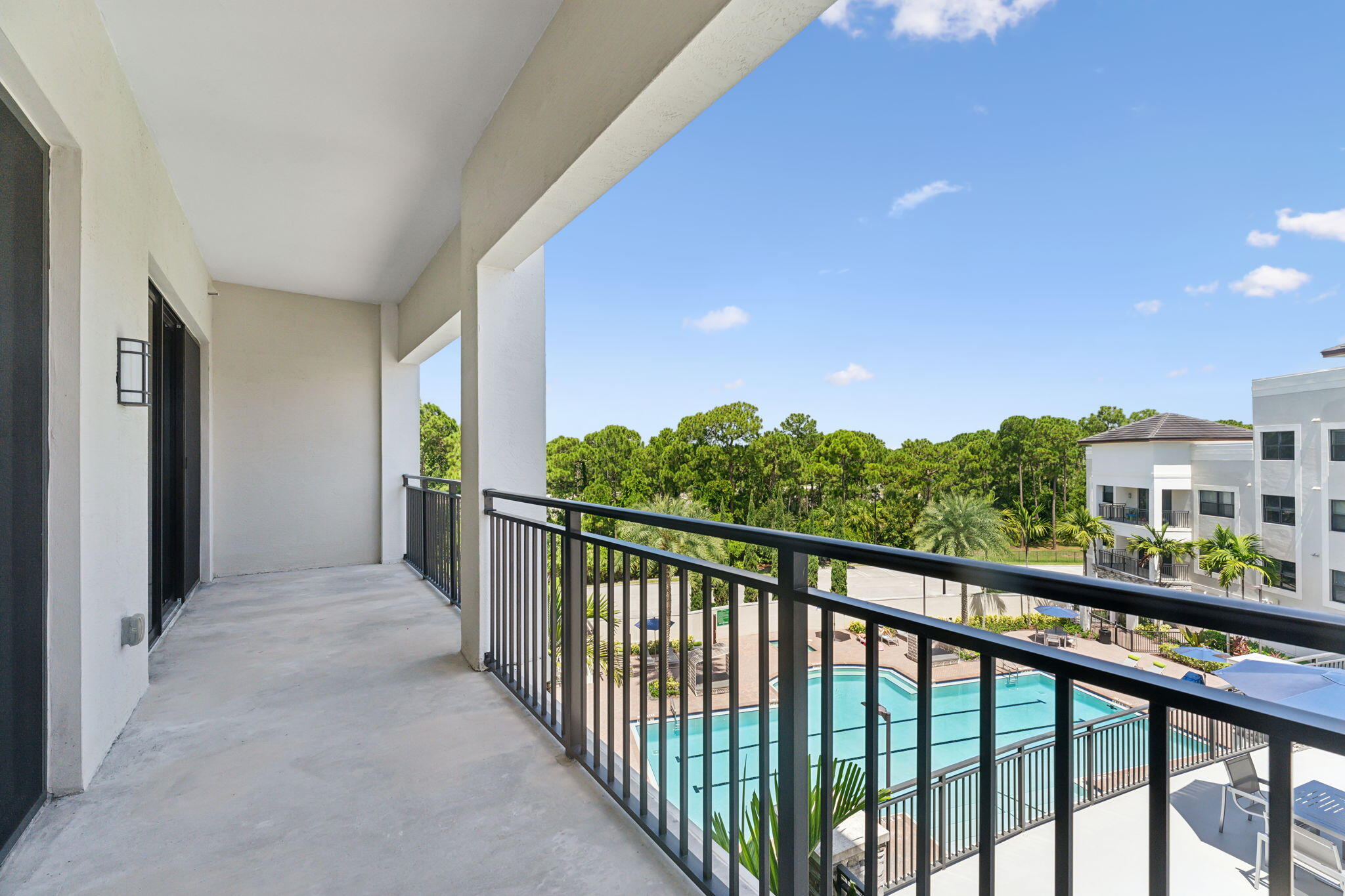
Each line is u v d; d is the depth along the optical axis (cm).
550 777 203
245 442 568
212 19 223
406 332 598
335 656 328
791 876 116
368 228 431
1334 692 239
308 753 218
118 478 232
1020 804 356
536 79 241
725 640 952
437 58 249
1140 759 409
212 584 520
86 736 196
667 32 159
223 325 559
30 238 177
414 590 498
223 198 376
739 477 2347
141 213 270
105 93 223
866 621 99
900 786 341
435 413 2705
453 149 321
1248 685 263
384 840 168
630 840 169
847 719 821
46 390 186
